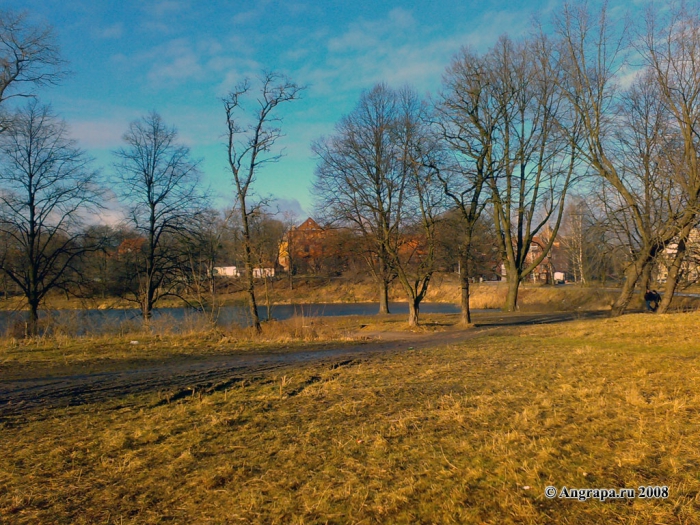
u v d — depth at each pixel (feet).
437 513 12.33
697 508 11.86
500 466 14.67
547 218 108.47
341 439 18.03
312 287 180.86
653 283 119.75
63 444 18.29
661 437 16.33
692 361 29.53
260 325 71.20
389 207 83.30
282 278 176.35
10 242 82.84
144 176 89.20
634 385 23.73
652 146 73.77
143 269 93.61
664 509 11.89
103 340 49.26
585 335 48.85
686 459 14.53
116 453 17.35
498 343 48.34
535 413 19.74
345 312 140.05
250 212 72.33
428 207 76.54
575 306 122.01
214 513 12.95
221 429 19.70
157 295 98.27
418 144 73.97
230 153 71.41
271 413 22.00
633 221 80.02
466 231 80.94
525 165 106.22
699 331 42.52
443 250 80.53
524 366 32.01
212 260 90.84
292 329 68.64
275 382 29.14
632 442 16.10
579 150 79.77
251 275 70.95
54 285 85.71
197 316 64.59
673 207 73.26
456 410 21.07
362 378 29.91
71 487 14.71
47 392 26.71
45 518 12.94
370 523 12.03
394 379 29.07
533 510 12.05
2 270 81.82
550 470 14.23
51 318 63.93
